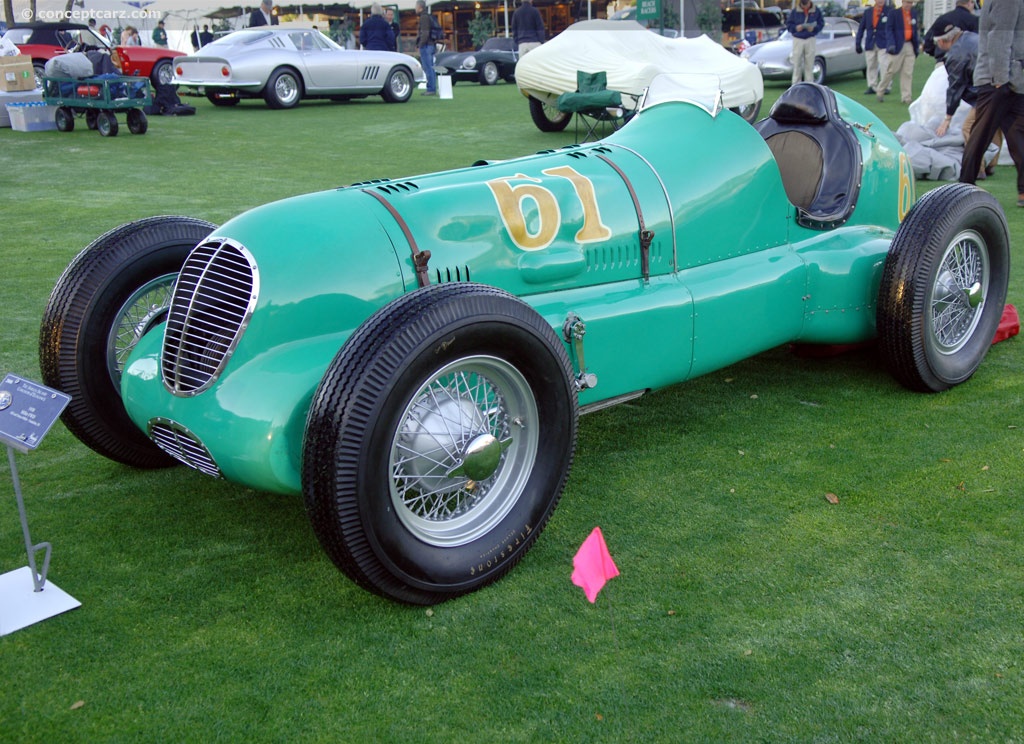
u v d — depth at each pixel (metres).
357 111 15.08
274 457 2.51
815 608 2.52
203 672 2.33
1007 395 3.97
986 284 4.12
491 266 3.01
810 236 4.02
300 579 2.74
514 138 11.71
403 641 2.44
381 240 2.83
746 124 3.80
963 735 2.05
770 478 3.29
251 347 2.63
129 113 12.40
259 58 15.04
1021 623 2.43
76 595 2.67
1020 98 7.10
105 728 2.14
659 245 3.42
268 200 8.16
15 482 2.57
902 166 4.48
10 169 9.89
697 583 2.66
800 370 4.38
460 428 2.55
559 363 2.67
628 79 10.99
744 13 22.70
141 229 3.32
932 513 3.00
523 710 2.17
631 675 2.28
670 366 3.37
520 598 2.63
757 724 2.10
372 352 2.31
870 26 14.92
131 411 2.90
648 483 3.28
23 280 5.83
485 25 29.62
